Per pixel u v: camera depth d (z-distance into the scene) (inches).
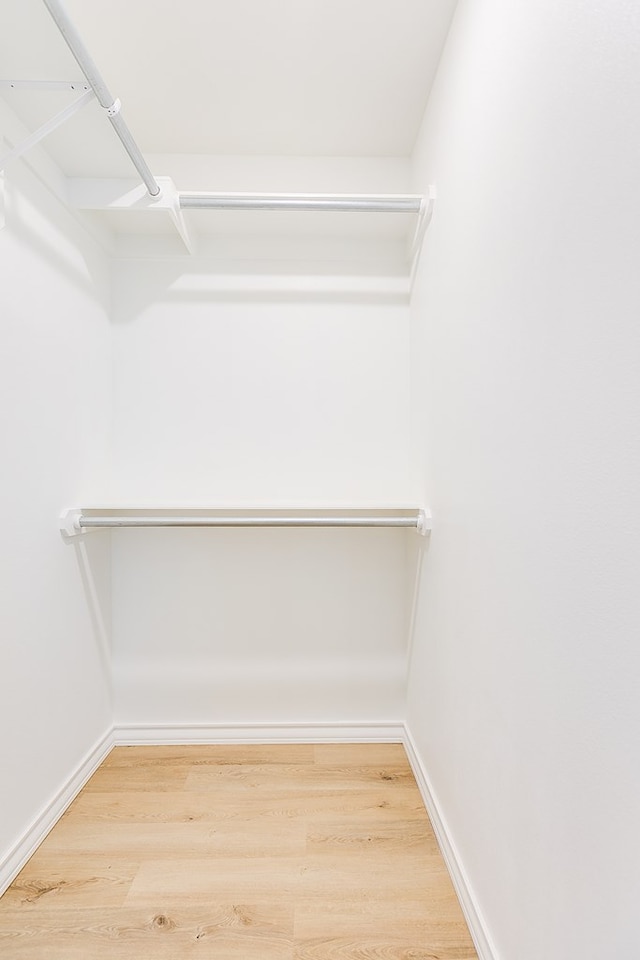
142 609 87.9
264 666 88.7
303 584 89.2
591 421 30.1
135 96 72.1
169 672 88.0
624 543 26.9
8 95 55.6
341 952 48.5
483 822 47.9
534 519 37.6
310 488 88.9
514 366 41.4
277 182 85.8
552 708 34.7
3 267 56.9
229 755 83.7
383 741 88.4
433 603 68.1
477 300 50.5
